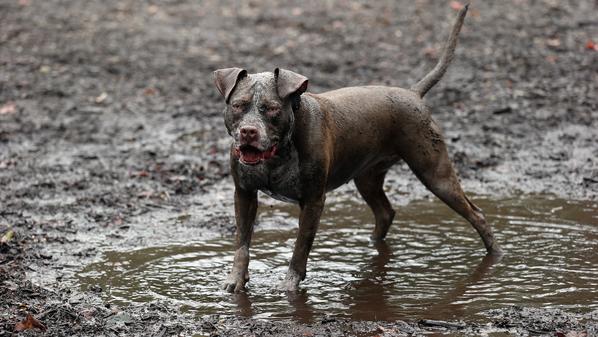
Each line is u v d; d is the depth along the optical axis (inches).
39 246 443.5
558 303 367.9
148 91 762.2
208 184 556.1
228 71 361.7
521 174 567.5
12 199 520.1
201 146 635.5
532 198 520.7
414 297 379.2
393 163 436.8
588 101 713.6
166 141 645.9
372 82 780.0
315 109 377.7
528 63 819.4
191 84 787.4
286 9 1043.9
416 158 421.7
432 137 422.6
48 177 563.8
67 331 343.6
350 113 399.2
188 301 376.2
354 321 352.2
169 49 893.2
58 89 762.2
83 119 693.3
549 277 398.3
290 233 467.5
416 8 1028.5
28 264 418.9
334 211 503.5
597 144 623.5
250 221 397.7
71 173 573.0
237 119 353.1
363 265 421.1
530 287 386.9
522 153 609.3
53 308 362.9
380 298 378.6
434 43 892.6
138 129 671.1
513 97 730.8
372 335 337.7
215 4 1066.7
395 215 495.5
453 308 365.4
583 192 530.9
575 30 922.1
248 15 1016.9
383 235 455.8
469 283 394.3
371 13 1015.0
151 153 614.2
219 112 714.8
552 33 910.4
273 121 351.6
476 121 679.1
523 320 349.1
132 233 467.5
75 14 1013.2
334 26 965.8
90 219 488.7
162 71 823.7
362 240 457.1
